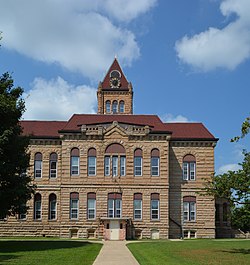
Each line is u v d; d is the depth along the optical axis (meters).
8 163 39.62
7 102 38.09
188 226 63.03
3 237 61.62
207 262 29.16
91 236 60.59
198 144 64.81
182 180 64.06
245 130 31.30
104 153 62.22
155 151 62.59
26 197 41.09
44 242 47.69
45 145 64.88
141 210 61.34
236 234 65.50
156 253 35.34
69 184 61.50
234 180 34.72
